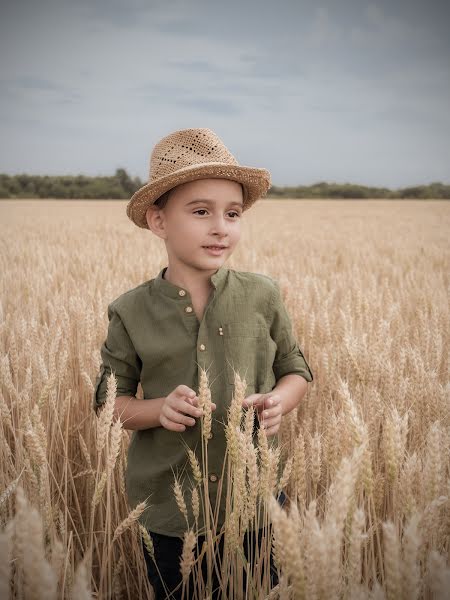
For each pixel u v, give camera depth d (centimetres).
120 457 237
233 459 150
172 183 187
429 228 2147
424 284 602
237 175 190
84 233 1666
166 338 198
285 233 1761
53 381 211
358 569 119
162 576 200
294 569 105
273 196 9775
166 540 197
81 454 282
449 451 154
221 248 194
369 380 241
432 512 133
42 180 9025
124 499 238
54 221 2527
